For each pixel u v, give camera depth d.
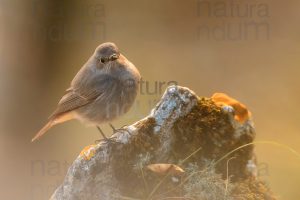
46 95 17.45
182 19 20.28
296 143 13.55
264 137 14.02
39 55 17.41
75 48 18.16
